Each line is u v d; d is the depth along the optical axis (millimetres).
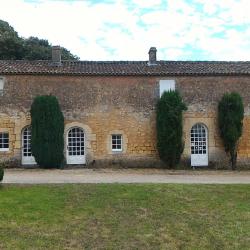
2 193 18875
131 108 30609
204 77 31094
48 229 14883
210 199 18703
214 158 30969
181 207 17516
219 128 30906
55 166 29594
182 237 14250
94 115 30438
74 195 18812
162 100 29969
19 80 30156
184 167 30719
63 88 30359
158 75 30641
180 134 29859
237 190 20266
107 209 17109
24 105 30109
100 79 30562
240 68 32000
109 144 30453
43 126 29312
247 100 31234
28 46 53969
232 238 14211
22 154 30203
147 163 30594
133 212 16797
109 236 14297
